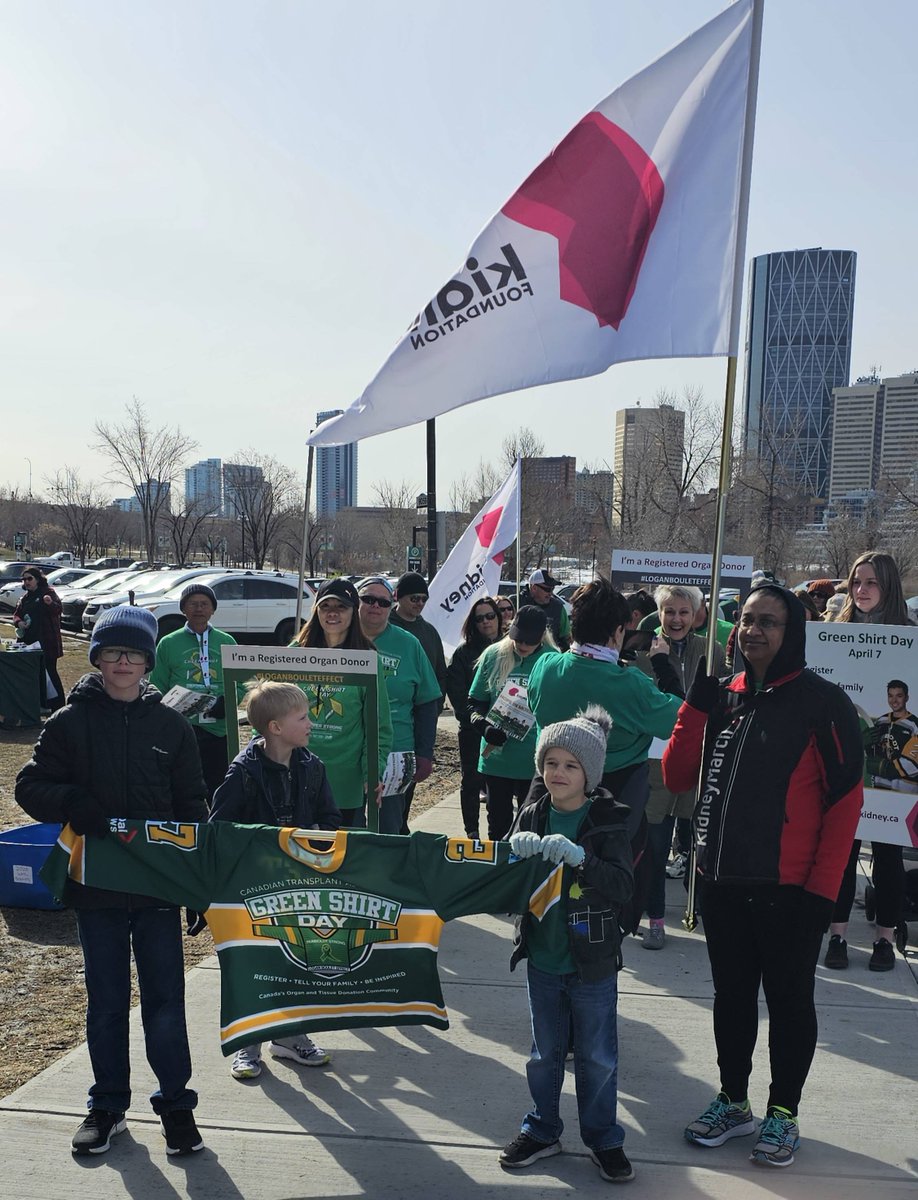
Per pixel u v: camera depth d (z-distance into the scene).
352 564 80.44
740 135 4.82
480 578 9.58
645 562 9.54
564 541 54.16
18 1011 4.73
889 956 5.28
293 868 3.65
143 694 3.72
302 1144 3.58
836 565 43.47
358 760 4.97
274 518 67.62
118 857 3.56
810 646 5.34
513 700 5.88
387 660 5.85
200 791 3.79
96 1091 3.55
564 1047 3.49
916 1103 3.91
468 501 51.38
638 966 5.32
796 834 3.51
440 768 11.18
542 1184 3.36
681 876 6.95
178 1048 3.51
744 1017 3.64
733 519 42.94
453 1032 4.53
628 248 5.00
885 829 5.18
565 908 3.39
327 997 3.66
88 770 3.59
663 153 4.92
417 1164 3.47
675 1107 3.88
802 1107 3.88
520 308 5.22
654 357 4.96
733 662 4.82
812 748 3.50
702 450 42.06
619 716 4.44
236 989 3.61
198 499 77.19
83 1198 3.25
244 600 24.62
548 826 3.54
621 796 4.47
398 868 3.65
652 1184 3.36
